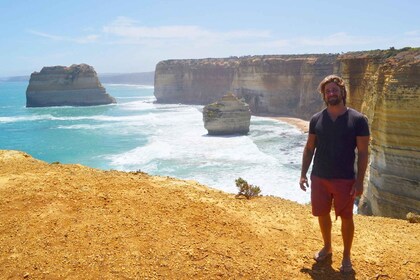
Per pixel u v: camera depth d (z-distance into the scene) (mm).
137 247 5699
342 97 4984
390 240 6754
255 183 36281
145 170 42500
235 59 157750
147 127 81688
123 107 140125
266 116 105062
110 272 5074
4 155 11867
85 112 121500
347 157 5020
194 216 7051
